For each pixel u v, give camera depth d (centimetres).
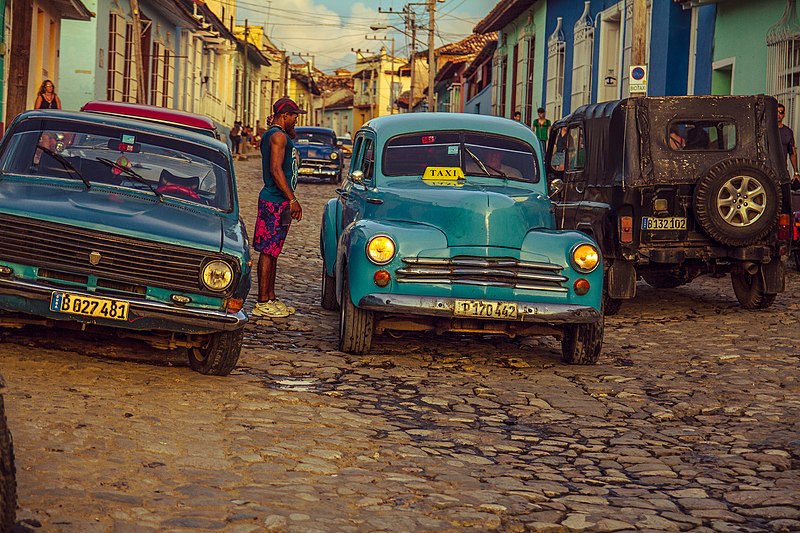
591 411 717
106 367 732
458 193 866
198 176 809
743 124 1138
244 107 6100
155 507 452
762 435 656
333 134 3800
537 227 866
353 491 505
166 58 4131
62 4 2592
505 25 3906
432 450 599
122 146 809
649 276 1359
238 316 695
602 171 1162
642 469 581
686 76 2180
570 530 469
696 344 984
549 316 817
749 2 1895
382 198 901
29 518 418
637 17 1778
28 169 768
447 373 827
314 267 1511
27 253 662
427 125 990
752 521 493
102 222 677
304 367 812
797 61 1717
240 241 727
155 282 677
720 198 1088
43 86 2006
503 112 4019
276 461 546
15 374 678
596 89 2711
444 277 823
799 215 1467
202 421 611
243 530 431
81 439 540
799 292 1331
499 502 502
